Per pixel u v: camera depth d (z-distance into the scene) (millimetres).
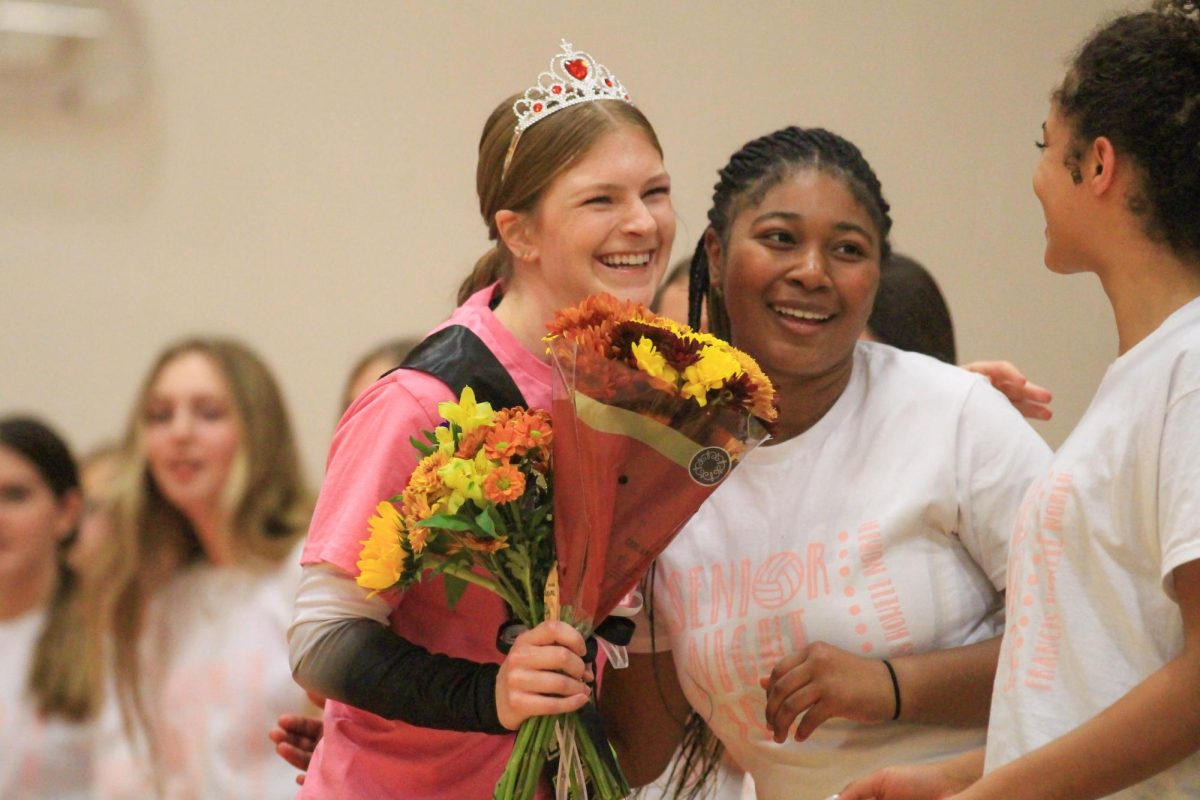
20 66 11570
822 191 6312
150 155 11891
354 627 5578
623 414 5156
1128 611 4977
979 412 6297
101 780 10297
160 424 11023
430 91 12445
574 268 6004
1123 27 5203
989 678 6031
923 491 6207
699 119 12812
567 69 6180
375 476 5695
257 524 10844
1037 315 13422
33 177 11680
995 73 13344
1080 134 5199
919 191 13219
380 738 6004
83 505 10844
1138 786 5043
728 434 5227
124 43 11758
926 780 5758
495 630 5941
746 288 6383
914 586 6195
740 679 6359
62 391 11641
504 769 5836
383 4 12289
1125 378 5082
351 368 12273
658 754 6918
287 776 10367
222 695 10367
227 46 12023
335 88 12258
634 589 6289
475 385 5918
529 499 5473
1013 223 13383
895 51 13164
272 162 12156
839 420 6512
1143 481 4918
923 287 9258
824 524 6328
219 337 11766
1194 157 4988
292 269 12203
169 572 10680
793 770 6438
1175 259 5117
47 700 10336
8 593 10383
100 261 11797
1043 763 4891
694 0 12766
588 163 5973
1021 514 5379
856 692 5945
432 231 12516
